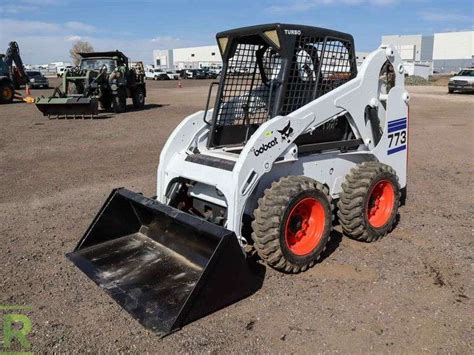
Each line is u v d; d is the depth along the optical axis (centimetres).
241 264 355
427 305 363
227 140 486
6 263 449
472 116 1631
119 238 470
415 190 690
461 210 595
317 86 451
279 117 402
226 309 358
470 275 413
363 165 481
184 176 441
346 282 402
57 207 628
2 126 1430
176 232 431
